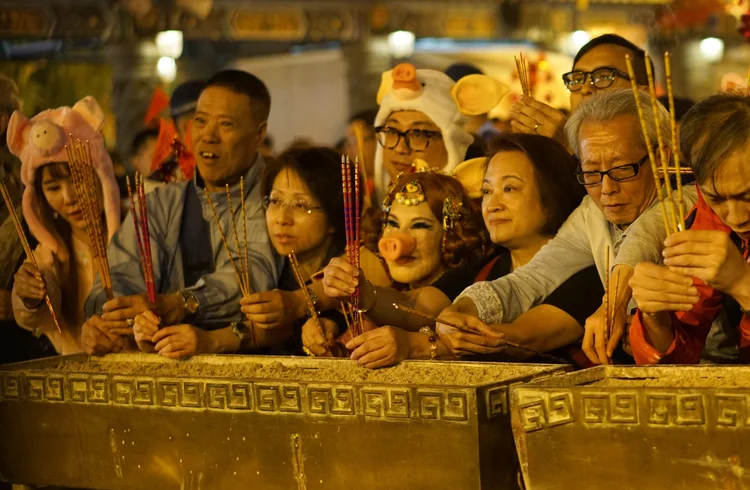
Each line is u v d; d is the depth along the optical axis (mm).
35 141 2752
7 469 2277
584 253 2186
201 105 2666
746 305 1676
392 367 2094
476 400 1737
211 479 2006
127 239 2715
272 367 2225
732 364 1878
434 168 2574
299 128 8156
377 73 9781
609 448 1645
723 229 1888
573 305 2135
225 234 2652
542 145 2262
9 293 2900
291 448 1914
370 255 2525
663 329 1871
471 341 2078
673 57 8336
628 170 1998
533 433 1690
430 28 10016
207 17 9250
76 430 2170
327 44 10359
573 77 2680
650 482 1623
